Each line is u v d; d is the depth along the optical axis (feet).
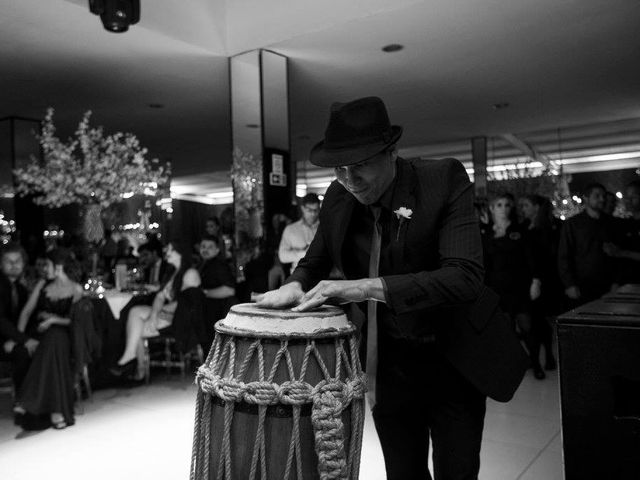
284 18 16.28
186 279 15.93
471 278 4.06
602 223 13.93
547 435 10.62
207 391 3.95
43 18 14.07
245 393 3.71
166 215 39.93
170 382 16.24
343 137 4.11
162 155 37.63
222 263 16.84
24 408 11.98
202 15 16.55
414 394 4.88
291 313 3.93
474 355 4.57
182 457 10.37
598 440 4.14
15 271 13.92
